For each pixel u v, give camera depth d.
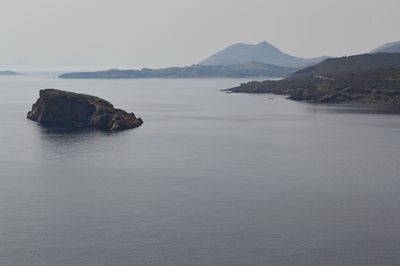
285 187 100.00
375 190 98.12
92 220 80.00
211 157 129.62
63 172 111.50
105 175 108.88
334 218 81.56
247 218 81.25
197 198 91.94
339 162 124.25
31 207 86.50
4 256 67.31
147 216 81.88
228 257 67.12
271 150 140.38
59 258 66.75
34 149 138.25
